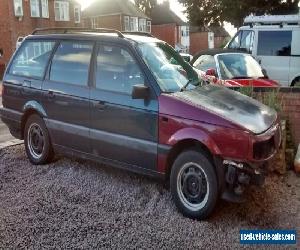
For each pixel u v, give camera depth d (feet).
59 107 19.56
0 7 115.34
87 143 18.54
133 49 17.28
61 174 19.75
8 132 29.17
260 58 46.26
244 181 14.38
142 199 16.92
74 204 16.47
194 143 15.57
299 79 44.62
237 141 14.34
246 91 22.74
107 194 17.40
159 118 15.90
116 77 17.63
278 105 21.56
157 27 219.20
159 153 16.03
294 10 115.85
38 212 15.74
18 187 18.24
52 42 20.72
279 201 16.99
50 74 20.31
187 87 17.43
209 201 14.96
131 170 17.25
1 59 117.29
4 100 22.72
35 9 125.90
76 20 150.00
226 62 33.06
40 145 21.03
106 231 14.33
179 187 15.76
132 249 13.26
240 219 15.42
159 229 14.55
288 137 21.75
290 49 44.75
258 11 119.96
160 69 17.29
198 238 14.01
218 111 15.20
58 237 13.92
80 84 18.80
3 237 13.91
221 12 127.03
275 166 19.60
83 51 19.11
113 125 17.40
